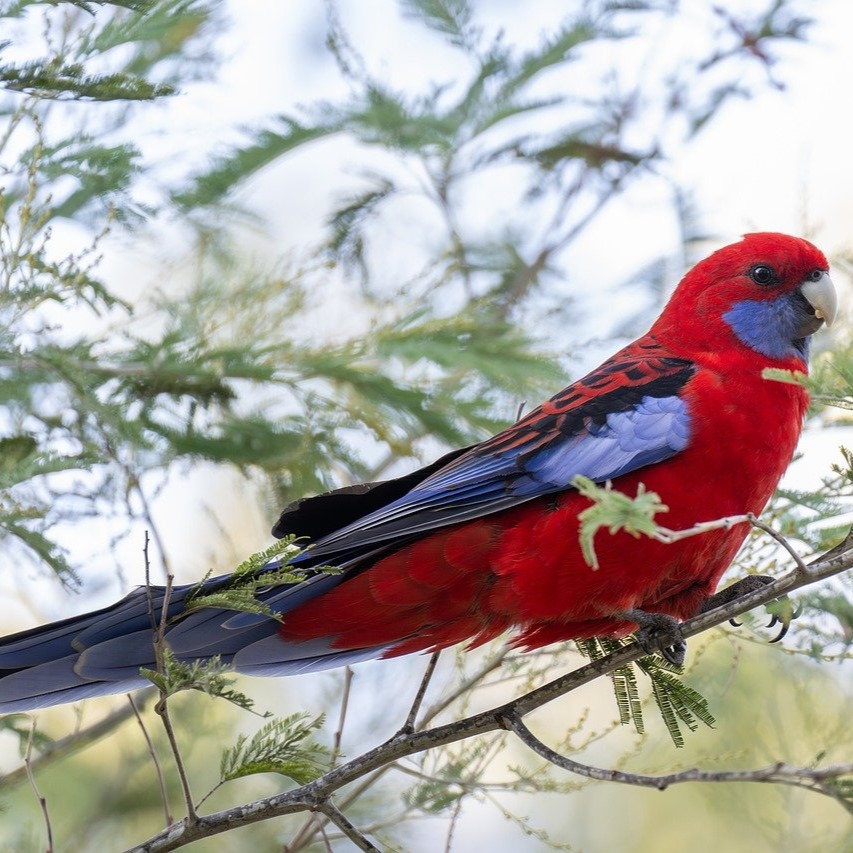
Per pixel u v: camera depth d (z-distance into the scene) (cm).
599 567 880
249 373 1006
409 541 911
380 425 1017
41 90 833
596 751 1314
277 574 744
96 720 1220
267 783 1208
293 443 1024
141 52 1003
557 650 998
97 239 882
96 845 1163
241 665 919
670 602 936
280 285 1051
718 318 1011
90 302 896
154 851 742
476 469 920
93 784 1209
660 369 973
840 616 923
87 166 948
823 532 887
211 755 1206
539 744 745
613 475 907
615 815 1331
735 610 761
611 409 932
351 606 909
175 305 1050
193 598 744
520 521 906
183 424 1024
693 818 1327
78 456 867
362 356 1041
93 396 932
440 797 934
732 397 927
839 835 1273
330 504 928
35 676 848
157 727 1194
